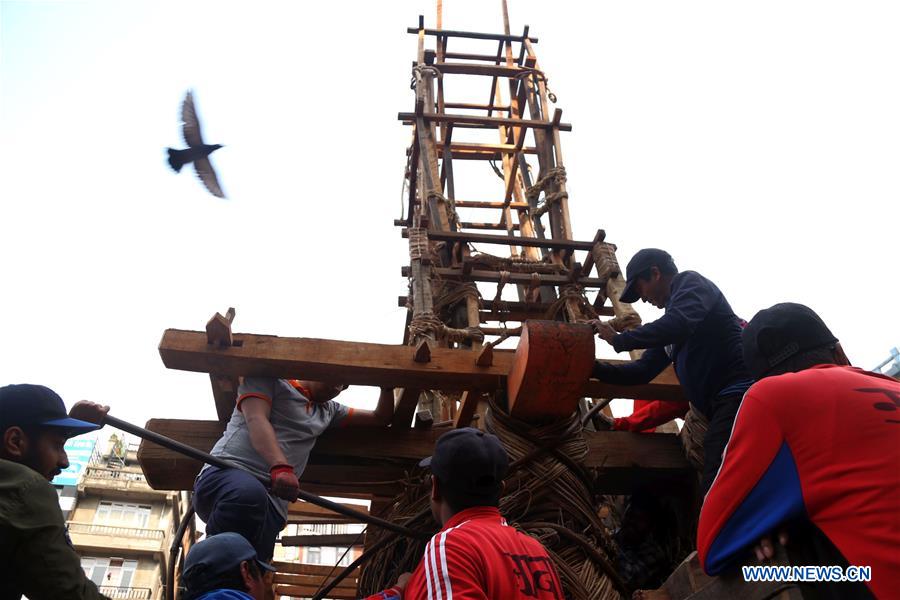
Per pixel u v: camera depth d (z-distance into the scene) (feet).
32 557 6.84
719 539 6.38
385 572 13.33
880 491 5.39
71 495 95.14
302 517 22.94
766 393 6.27
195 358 11.89
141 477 99.55
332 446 13.85
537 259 22.76
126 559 92.99
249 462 11.77
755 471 6.10
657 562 13.58
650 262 12.82
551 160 23.94
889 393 5.91
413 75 26.53
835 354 7.16
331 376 12.30
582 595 11.50
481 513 7.87
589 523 12.53
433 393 20.20
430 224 21.66
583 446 12.99
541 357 11.62
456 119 23.89
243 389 12.18
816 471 5.75
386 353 12.39
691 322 11.22
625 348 11.31
